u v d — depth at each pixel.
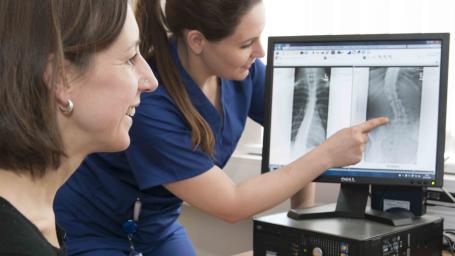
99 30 0.72
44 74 0.69
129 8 0.78
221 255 2.32
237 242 2.25
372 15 1.82
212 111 1.45
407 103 1.36
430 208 1.52
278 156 1.43
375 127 1.34
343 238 1.22
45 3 0.68
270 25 2.08
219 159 1.53
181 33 1.35
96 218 1.49
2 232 0.64
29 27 0.68
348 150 1.32
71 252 1.47
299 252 1.29
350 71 1.39
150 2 1.35
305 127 1.41
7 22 0.68
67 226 1.48
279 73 1.43
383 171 1.38
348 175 1.39
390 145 1.37
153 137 1.29
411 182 1.36
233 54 1.30
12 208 0.68
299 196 1.53
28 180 0.75
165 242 1.59
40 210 0.76
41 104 0.70
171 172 1.31
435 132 1.35
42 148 0.71
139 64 0.84
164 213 1.55
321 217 1.39
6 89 0.68
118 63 0.76
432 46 1.35
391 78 1.37
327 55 1.40
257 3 1.27
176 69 1.36
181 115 1.32
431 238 1.37
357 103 1.38
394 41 1.36
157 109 1.29
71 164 0.80
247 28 1.27
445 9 1.69
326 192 1.81
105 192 1.47
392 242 1.26
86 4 0.71
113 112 0.77
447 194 1.49
